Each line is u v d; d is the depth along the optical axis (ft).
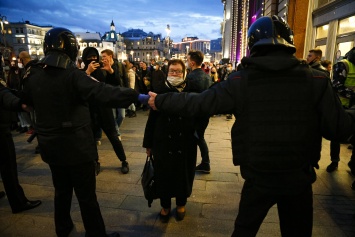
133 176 12.42
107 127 12.07
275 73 4.50
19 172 12.92
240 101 4.69
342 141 4.75
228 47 202.59
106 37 374.84
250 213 4.86
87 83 6.07
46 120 6.35
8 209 9.65
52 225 8.67
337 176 12.41
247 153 4.70
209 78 12.04
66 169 6.79
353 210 9.48
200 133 8.45
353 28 26.32
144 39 400.26
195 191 10.90
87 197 6.95
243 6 110.32
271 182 4.58
